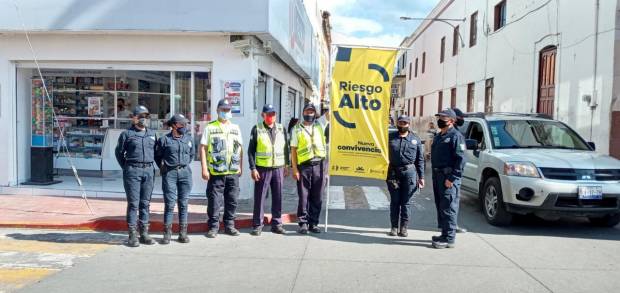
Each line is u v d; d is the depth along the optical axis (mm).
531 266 6066
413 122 33688
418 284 5359
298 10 13281
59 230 7613
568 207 7480
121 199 9633
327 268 5891
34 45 9758
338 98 7660
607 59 10930
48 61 9859
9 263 5934
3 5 9086
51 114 10586
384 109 7641
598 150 11156
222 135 7332
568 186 7430
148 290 5062
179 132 7027
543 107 14125
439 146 7035
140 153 6801
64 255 6305
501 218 8141
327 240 7270
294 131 7688
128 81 11562
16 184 10289
